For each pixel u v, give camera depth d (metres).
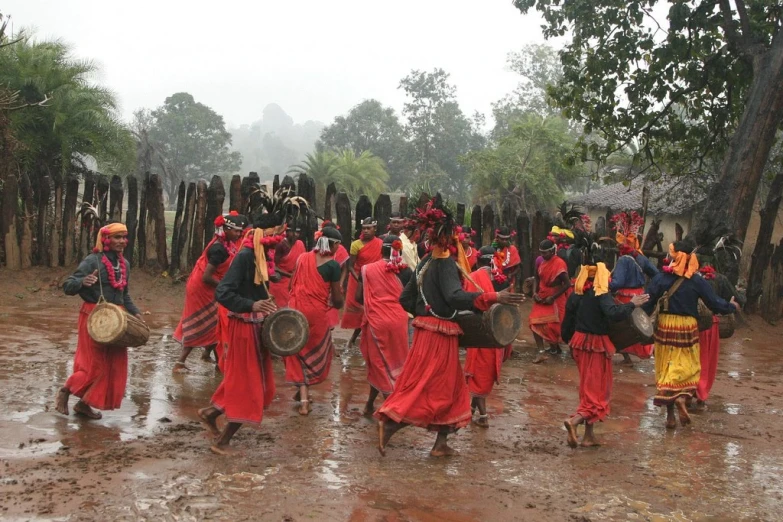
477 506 5.04
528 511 4.99
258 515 4.70
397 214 10.27
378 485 5.35
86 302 6.60
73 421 6.53
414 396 5.80
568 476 5.75
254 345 5.92
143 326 6.50
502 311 5.83
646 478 5.79
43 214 14.73
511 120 57.56
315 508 4.86
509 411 7.79
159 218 14.74
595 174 21.27
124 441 6.07
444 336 5.88
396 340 7.16
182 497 4.91
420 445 6.43
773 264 15.24
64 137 18.62
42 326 11.14
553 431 7.10
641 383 9.60
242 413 5.89
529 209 47.03
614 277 8.44
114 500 4.80
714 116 19.72
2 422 6.34
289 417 7.12
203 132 84.44
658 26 19.02
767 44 17.42
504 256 10.74
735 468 6.15
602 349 6.54
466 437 6.76
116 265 6.71
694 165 23.64
